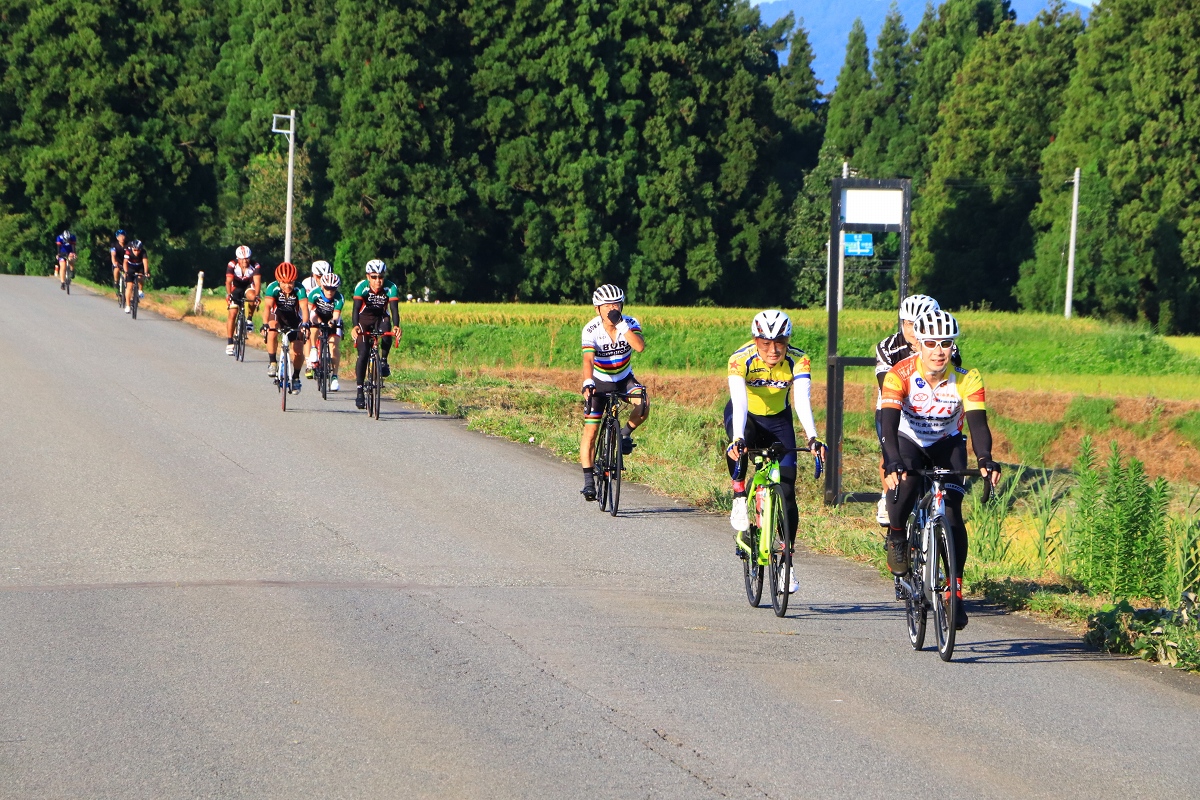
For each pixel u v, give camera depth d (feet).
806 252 516.32
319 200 479.82
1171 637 47.96
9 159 428.97
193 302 258.37
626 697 40.42
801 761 34.78
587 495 78.64
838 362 86.84
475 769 33.45
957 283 517.14
